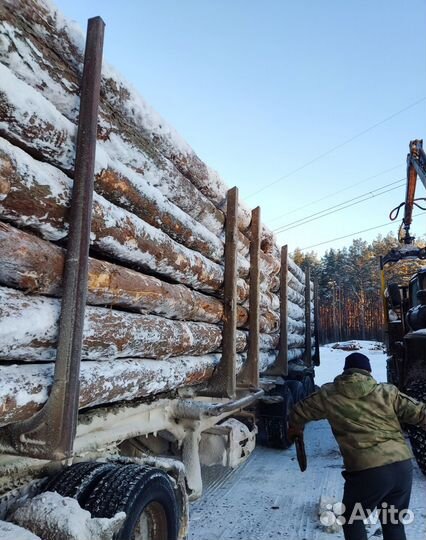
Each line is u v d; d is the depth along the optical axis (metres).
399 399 3.16
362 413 3.09
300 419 3.39
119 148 2.81
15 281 1.94
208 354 4.38
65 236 2.23
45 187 2.04
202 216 4.19
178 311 3.50
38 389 1.98
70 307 2.09
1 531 1.85
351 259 71.06
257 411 6.62
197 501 4.55
